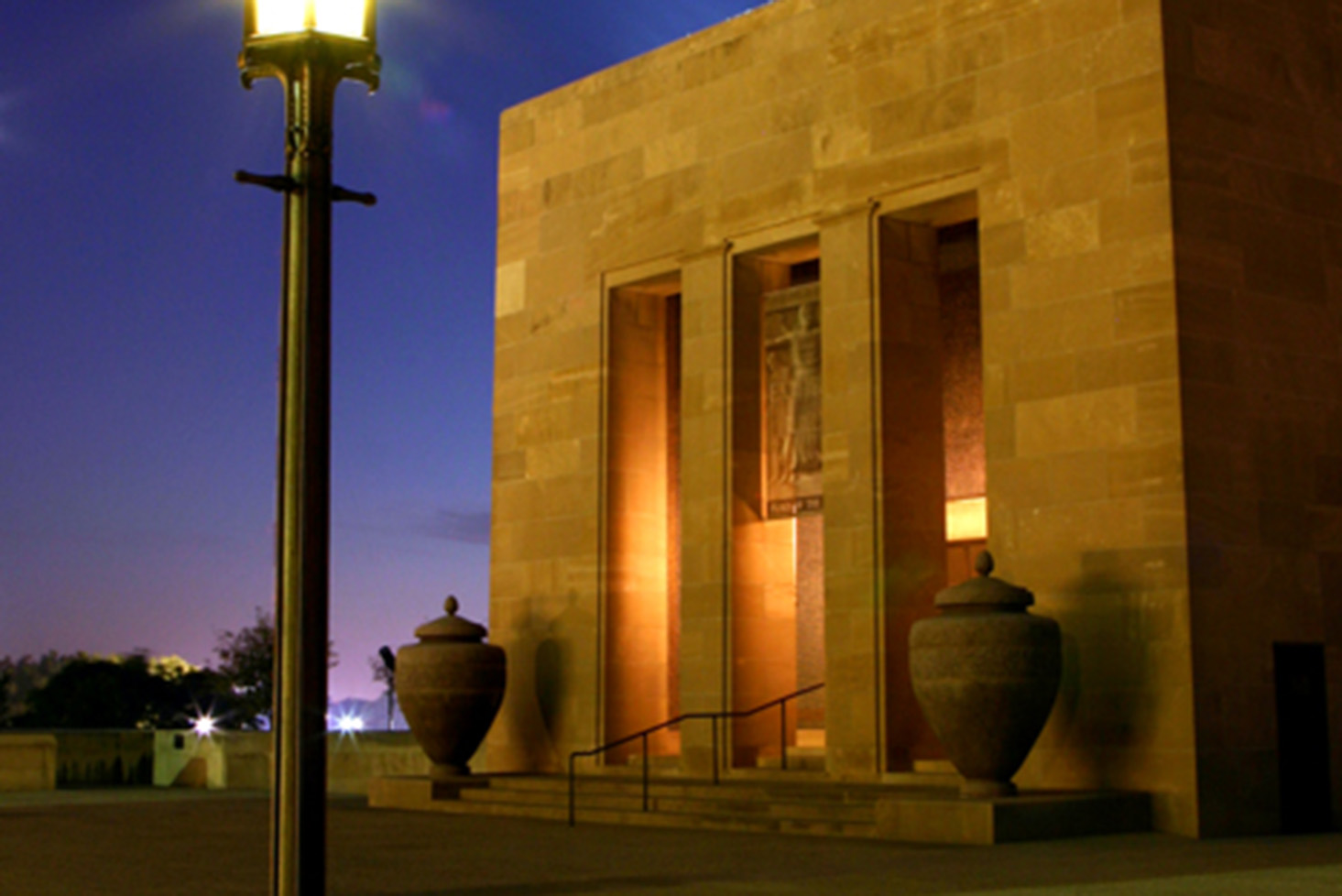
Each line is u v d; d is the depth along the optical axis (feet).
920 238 85.20
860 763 80.59
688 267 94.27
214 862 58.13
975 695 66.13
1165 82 71.82
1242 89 74.69
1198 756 67.26
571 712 98.17
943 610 69.62
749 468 91.61
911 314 84.17
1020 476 75.36
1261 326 73.20
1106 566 71.41
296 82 37.55
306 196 37.01
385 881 50.67
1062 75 75.92
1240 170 73.87
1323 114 77.71
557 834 70.13
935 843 62.95
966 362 86.99
